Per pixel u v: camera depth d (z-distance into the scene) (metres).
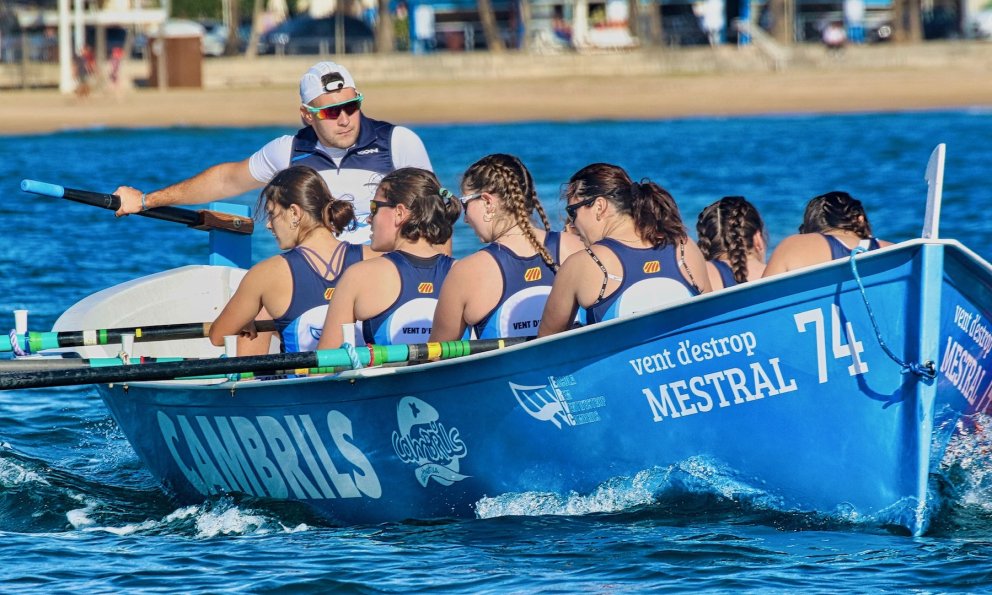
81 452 25.86
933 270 17.05
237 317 21.05
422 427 19.34
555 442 18.89
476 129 110.81
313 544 19.27
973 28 179.38
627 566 17.42
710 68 154.62
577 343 18.02
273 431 20.55
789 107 126.38
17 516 21.52
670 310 17.61
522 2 177.50
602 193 18.83
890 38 177.50
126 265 44.28
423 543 18.89
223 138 104.44
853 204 21.30
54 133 110.31
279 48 174.12
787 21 172.50
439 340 19.73
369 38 175.38
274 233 21.19
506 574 17.31
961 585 16.42
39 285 40.41
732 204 21.86
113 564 18.33
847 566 17.11
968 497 19.47
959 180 66.31
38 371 18.39
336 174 24.53
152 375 18.39
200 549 19.12
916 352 17.25
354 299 19.75
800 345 17.64
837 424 17.84
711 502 18.88
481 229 19.70
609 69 155.25
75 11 142.62
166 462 23.08
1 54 160.00
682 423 18.34
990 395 19.84
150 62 146.88
